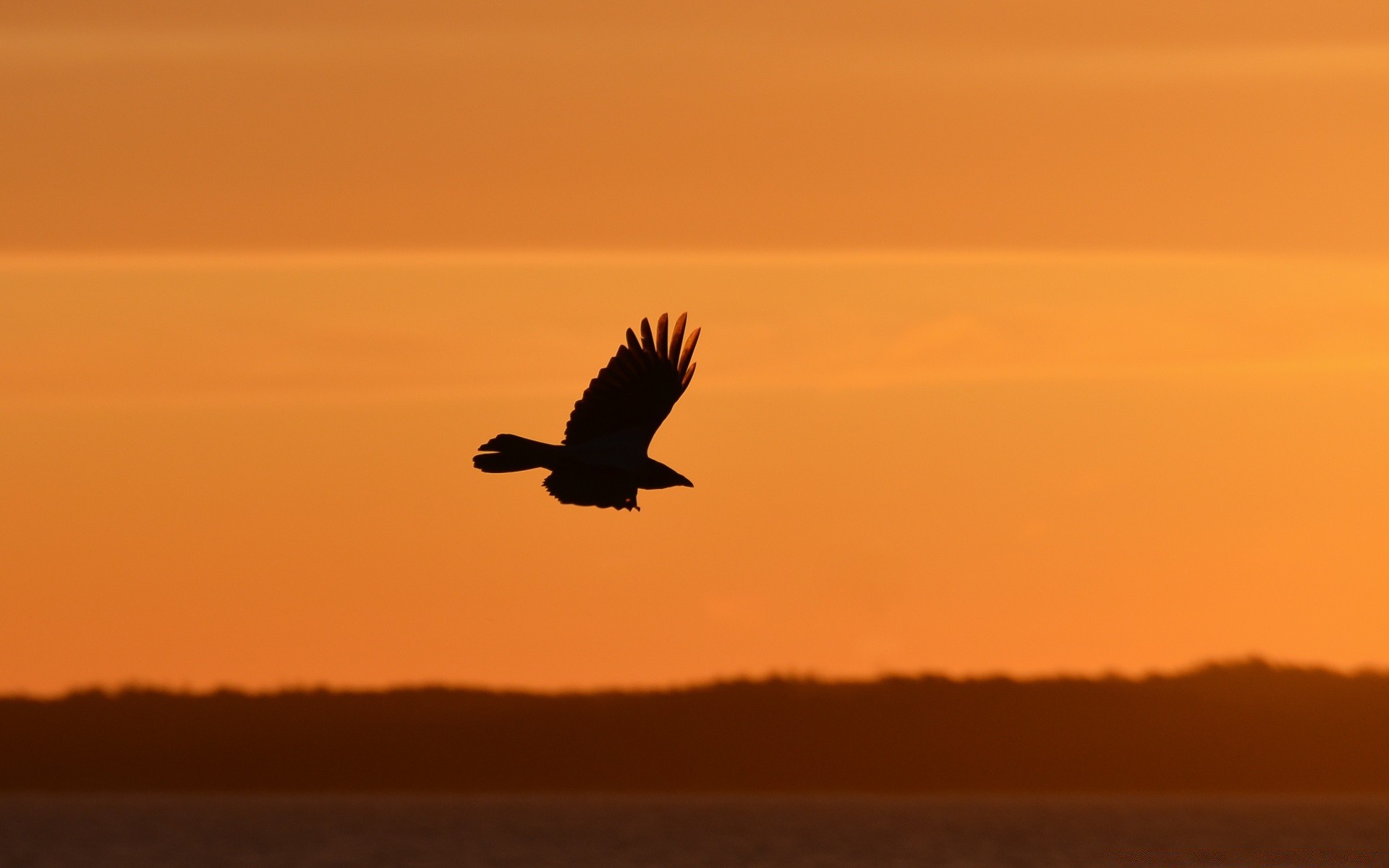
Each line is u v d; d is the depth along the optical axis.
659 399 16.02
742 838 132.00
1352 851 107.06
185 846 122.19
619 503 15.45
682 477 15.74
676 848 118.19
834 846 116.94
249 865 101.81
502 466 15.23
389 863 105.31
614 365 16.08
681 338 16.06
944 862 101.38
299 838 133.50
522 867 98.00
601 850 114.50
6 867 103.44
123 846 122.56
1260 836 127.00
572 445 15.59
